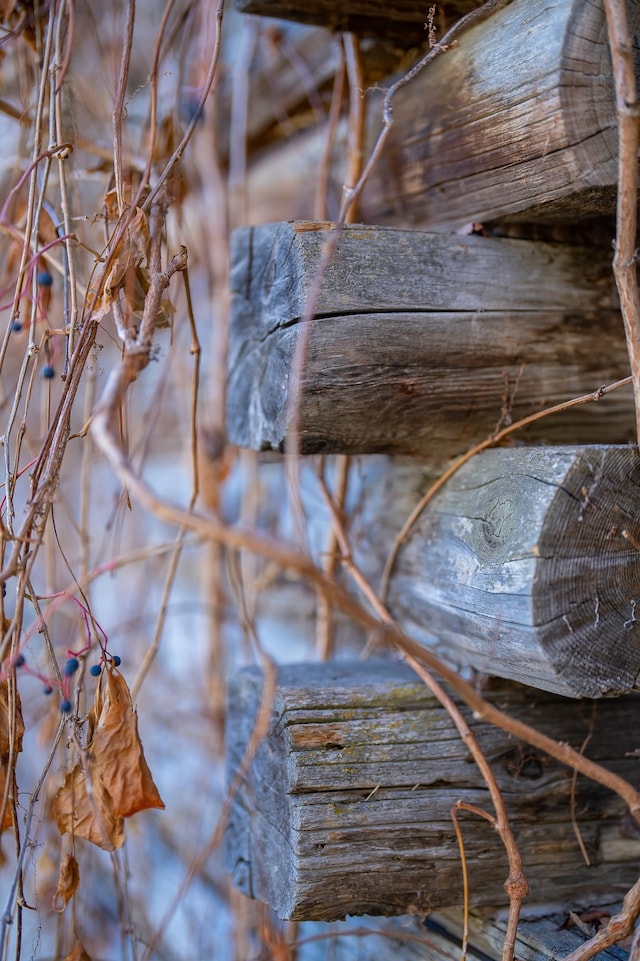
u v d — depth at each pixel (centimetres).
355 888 125
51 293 145
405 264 127
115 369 111
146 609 222
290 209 192
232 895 169
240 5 138
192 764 205
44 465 127
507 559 118
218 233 187
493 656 122
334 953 150
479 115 128
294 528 176
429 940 135
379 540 150
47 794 155
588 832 131
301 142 189
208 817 193
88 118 160
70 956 133
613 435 137
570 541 116
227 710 142
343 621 172
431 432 131
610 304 135
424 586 132
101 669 125
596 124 120
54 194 143
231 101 189
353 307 125
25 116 147
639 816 113
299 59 170
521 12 124
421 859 126
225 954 179
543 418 134
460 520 128
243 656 196
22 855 126
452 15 137
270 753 130
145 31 187
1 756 127
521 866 120
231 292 137
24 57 149
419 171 138
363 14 139
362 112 149
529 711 131
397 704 129
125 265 128
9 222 146
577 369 133
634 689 118
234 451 188
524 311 131
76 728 125
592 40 119
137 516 218
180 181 150
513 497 120
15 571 124
